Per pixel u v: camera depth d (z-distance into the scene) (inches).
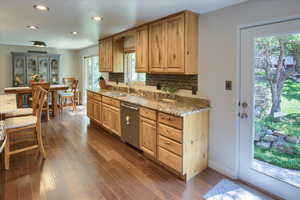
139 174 101.8
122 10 104.5
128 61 177.9
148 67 131.9
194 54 109.7
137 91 164.1
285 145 82.9
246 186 92.6
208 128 107.9
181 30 106.4
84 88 296.2
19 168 106.9
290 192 81.7
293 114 79.9
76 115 235.6
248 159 94.7
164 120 102.2
